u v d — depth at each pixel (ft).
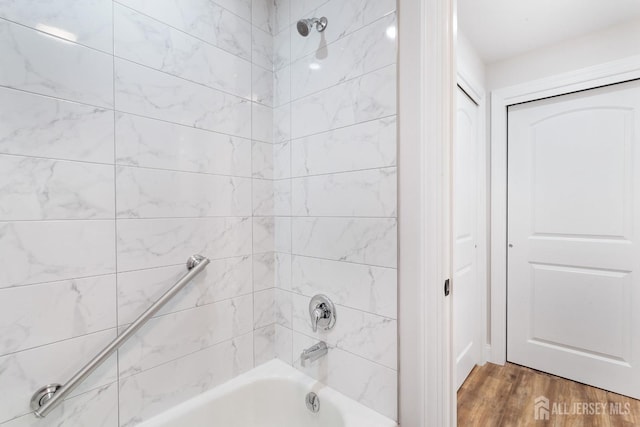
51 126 2.81
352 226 3.81
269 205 4.82
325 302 4.09
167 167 3.62
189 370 3.84
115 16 3.20
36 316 2.74
